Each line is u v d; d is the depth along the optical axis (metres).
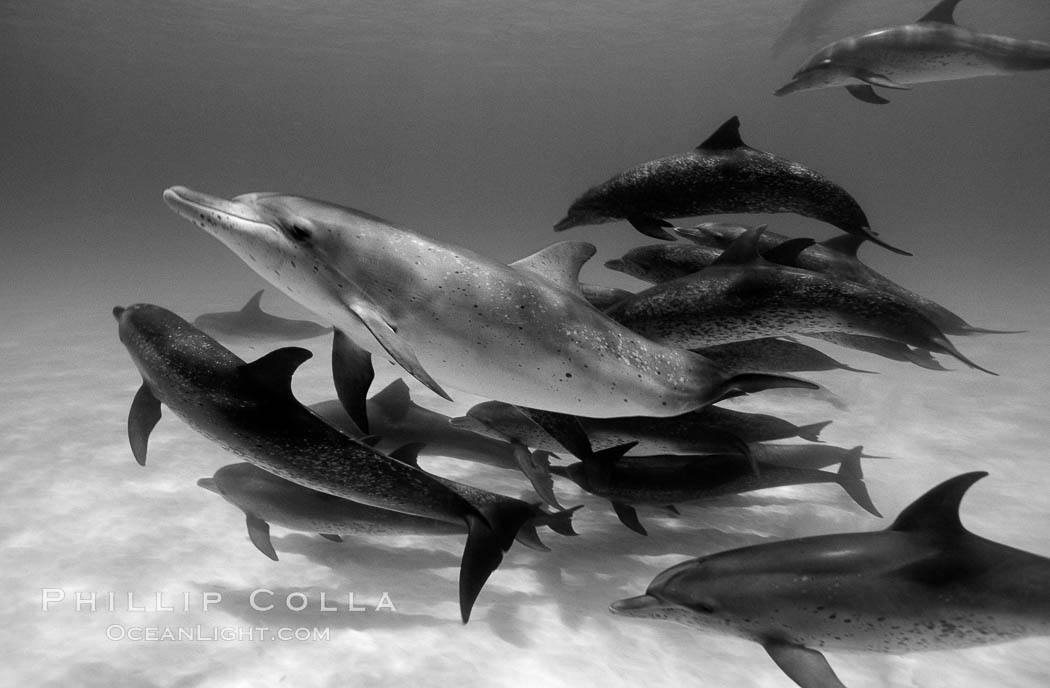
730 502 7.28
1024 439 9.35
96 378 11.55
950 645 3.49
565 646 4.61
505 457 6.95
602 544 6.25
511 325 4.21
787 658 3.63
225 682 4.10
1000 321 18.58
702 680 4.31
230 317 13.02
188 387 4.40
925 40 6.83
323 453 4.41
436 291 4.12
